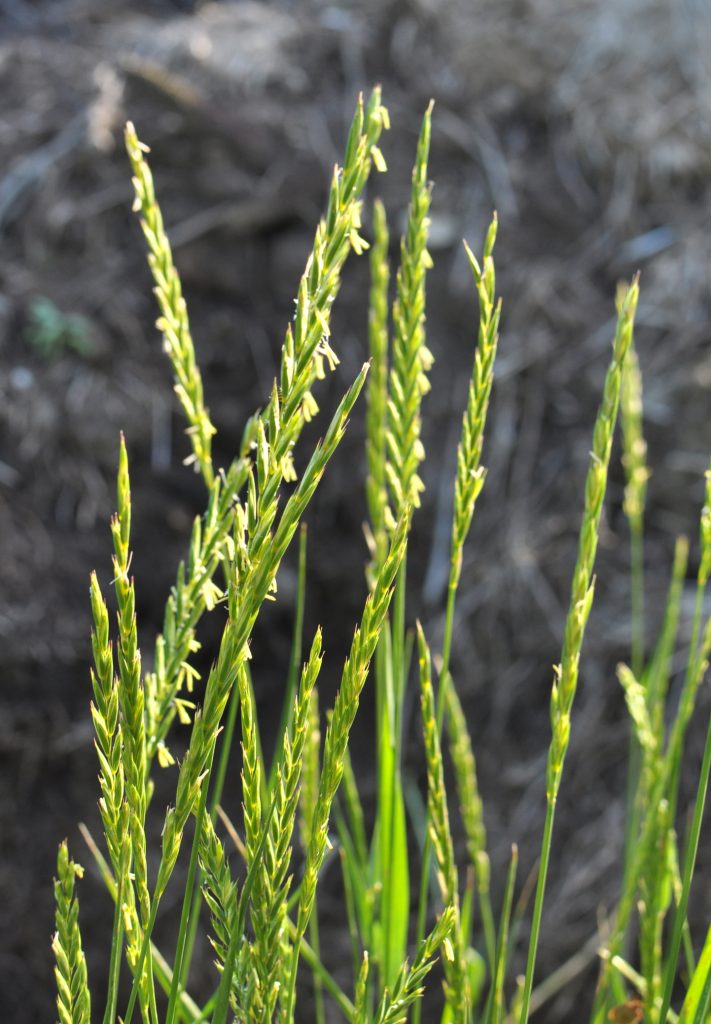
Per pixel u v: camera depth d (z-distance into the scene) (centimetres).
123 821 59
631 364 128
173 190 311
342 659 286
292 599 281
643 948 89
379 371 93
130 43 350
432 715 77
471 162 324
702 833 264
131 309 300
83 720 265
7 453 281
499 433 300
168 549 283
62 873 60
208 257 304
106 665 57
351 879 105
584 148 328
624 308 72
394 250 304
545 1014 262
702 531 85
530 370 303
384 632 92
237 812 254
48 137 320
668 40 340
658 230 319
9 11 376
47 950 256
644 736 96
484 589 288
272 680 282
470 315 307
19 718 260
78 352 291
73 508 281
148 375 295
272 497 51
